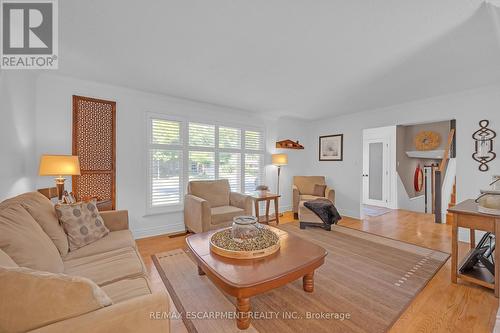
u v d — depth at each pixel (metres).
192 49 2.21
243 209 3.68
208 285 2.12
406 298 1.90
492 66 2.54
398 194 5.97
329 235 3.62
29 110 2.60
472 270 2.21
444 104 3.60
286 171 5.50
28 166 2.57
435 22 1.75
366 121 4.67
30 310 0.73
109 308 0.81
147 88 3.34
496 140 3.13
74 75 2.87
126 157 3.40
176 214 3.87
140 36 1.99
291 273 1.62
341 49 2.19
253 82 3.07
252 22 1.78
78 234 1.90
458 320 1.65
